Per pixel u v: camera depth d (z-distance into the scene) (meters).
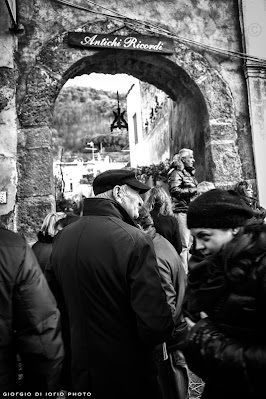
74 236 2.17
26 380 1.75
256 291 1.36
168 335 2.02
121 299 2.03
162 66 7.38
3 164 6.16
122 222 2.16
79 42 6.66
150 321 1.92
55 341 1.71
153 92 13.47
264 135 7.27
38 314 1.69
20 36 6.54
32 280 1.72
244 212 1.72
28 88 6.43
